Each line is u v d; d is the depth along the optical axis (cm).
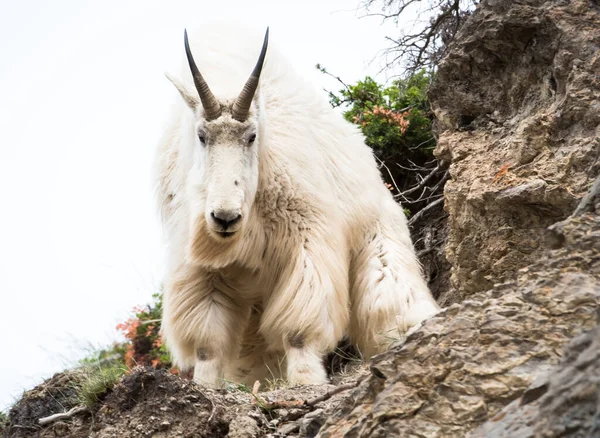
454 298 2353
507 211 1780
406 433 1080
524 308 1143
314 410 1455
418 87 2706
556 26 1819
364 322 2130
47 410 1812
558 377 969
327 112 2253
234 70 2111
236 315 2095
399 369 1155
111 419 1567
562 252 1194
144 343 2814
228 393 1562
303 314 1945
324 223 2036
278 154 2034
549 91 1858
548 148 1767
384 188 2323
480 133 1962
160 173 2189
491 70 1977
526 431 959
